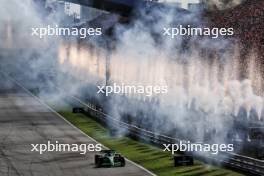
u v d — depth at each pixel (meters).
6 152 135.25
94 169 112.81
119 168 113.00
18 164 120.12
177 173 105.25
